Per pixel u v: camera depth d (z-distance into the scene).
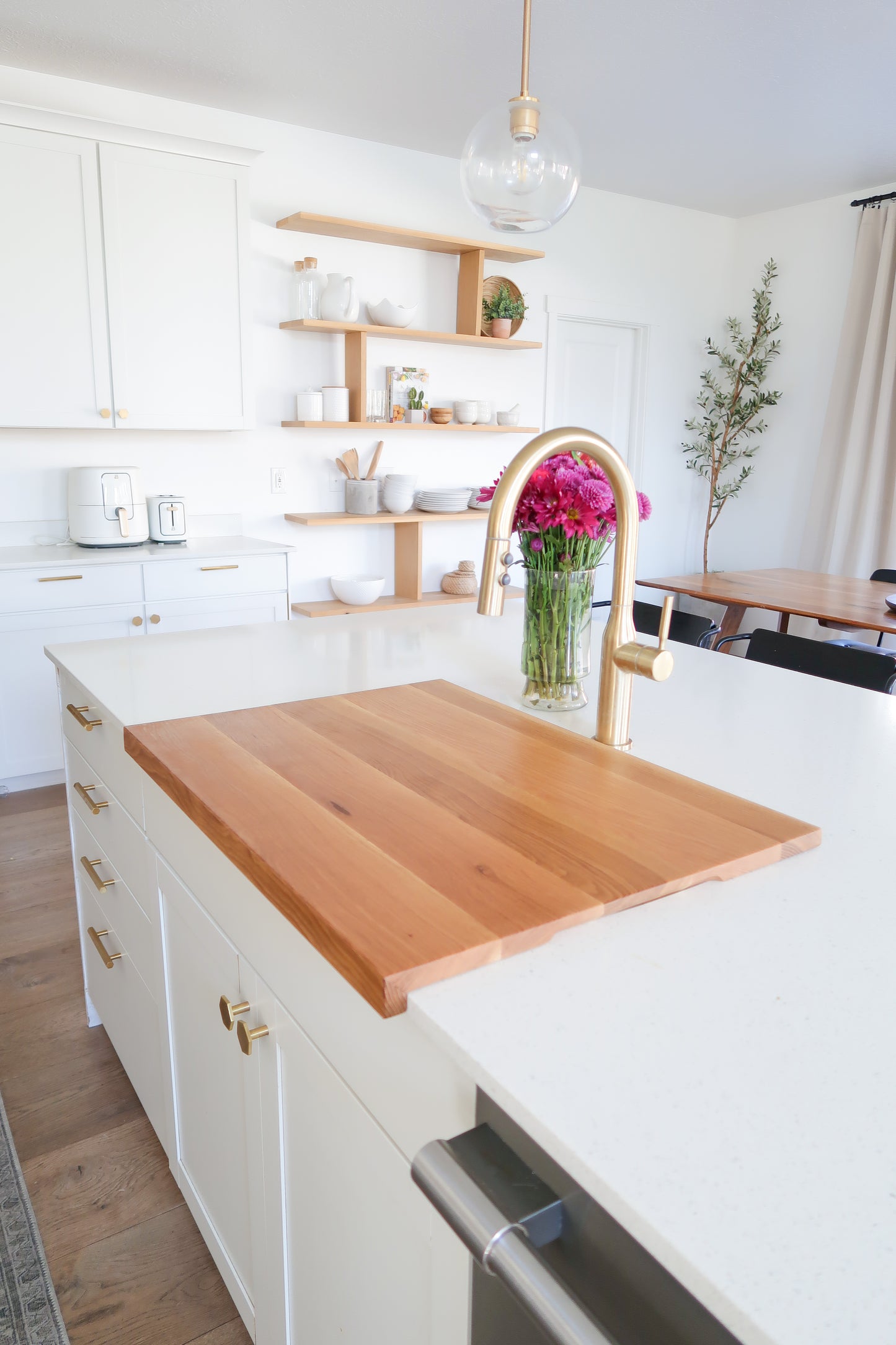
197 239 3.35
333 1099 0.84
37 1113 1.76
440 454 4.49
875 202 4.57
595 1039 0.60
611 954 0.71
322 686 1.50
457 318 4.37
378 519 4.03
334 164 3.90
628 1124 0.52
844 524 4.81
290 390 3.96
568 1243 0.53
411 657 1.73
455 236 4.29
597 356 5.09
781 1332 0.39
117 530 3.42
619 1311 0.50
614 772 1.07
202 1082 1.25
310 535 4.17
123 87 3.37
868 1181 0.48
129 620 3.33
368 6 2.72
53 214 3.08
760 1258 0.43
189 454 3.79
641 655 1.12
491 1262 0.50
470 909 0.73
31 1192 1.57
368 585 4.05
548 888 0.77
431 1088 0.67
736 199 4.89
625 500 1.10
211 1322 1.33
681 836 0.89
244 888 0.97
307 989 0.85
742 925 0.76
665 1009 0.64
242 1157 1.13
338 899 0.74
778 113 3.59
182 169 3.27
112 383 3.29
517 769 1.07
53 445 3.49
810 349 5.06
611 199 4.79
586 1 2.69
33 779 3.38
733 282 5.40
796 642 2.42
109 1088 1.83
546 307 4.69
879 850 0.93
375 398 4.14
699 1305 0.44
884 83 3.28
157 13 2.78
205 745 1.14
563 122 1.50
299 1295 1.02
